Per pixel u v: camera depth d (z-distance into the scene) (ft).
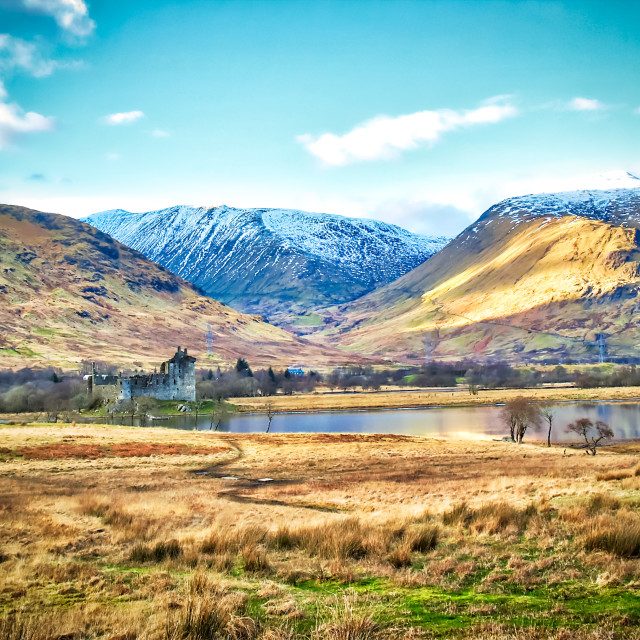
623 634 55.42
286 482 202.69
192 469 244.83
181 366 606.55
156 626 61.26
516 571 75.10
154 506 137.28
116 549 97.96
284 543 95.30
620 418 533.96
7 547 96.32
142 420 489.67
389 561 83.92
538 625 58.75
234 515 126.62
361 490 168.35
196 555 88.69
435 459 277.85
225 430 488.85
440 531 98.58
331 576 77.66
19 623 62.08
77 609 66.85
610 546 82.02
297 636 59.00
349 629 57.77
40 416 531.91
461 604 65.77
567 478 162.91
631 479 139.33
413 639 56.75
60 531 109.40
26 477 213.87
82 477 215.72
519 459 274.16
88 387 589.32
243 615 64.39
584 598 65.77
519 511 107.55
